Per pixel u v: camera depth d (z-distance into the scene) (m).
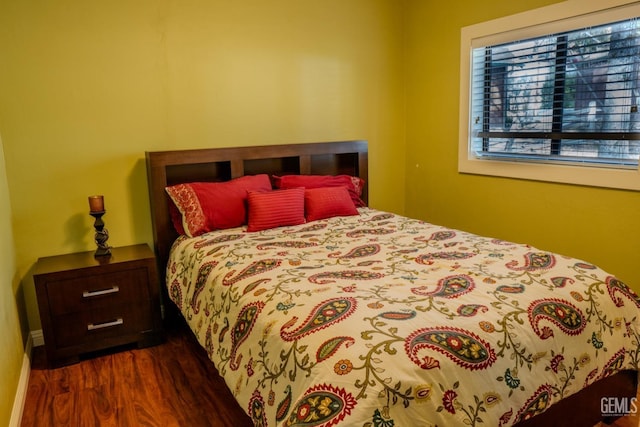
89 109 2.90
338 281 1.88
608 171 2.71
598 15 2.67
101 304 2.69
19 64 2.70
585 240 2.90
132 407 2.21
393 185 4.16
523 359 1.50
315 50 3.59
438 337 1.41
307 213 3.16
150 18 2.99
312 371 1.34
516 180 3.26
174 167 3.15
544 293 1.73
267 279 1.97
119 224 3.07
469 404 1.35
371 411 1.21
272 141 3.52
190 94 3.17
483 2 3.29
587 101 2.83
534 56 3.07
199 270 2.40
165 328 3.10
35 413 2.18
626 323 1.85
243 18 3.28
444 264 2.05
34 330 2.89
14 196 2.76
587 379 1.69
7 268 2.38
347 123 3.82
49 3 2.72
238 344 1.78
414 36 3.88
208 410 2.17
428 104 3.86
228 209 2.97
